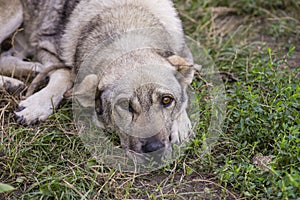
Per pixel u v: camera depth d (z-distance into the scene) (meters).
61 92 1.55
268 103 1.46
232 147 1.39
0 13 1.64
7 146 1.41
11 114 1.52
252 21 1.93
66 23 1.58
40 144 1.42
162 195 1.28
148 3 1.52
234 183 1.30
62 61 1.60
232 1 1.98
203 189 1.31
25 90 1.60
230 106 1.45
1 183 1.26
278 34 1.83
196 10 1.94
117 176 1.33
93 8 1.54
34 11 1.67
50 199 1.29
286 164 1.32
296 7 1.97
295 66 1.70
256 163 1.34
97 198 1.29
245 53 1.74
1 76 1.58
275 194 1.25
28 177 1.34
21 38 1.73
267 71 1.59
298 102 1.48
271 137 1.38
